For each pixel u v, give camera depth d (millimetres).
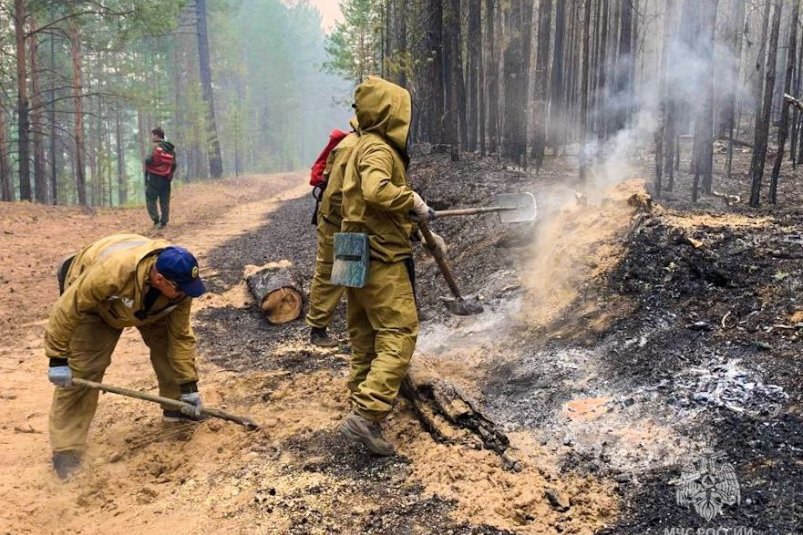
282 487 3199
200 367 5227
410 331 3391
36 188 22625
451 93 11492
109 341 3688
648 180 8234
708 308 4098
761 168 6293
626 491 2844
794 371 3330
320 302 4852
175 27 19828
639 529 2584
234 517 2975
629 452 3129
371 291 3361
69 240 11516
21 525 3014
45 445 3908
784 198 6875
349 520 2871
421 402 3688
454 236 7418
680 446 3066
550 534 2645
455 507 2875
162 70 35406
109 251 3438
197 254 10406
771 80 6176
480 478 3064
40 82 25844
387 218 3350
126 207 18719
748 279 4176
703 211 5812
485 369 4336
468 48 12266
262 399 4418
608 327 4277
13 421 4281
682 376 3578
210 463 3547
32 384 4938
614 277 4648
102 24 22359
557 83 11055
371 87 3414
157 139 13180
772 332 3688
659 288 4387
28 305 7234
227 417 3902
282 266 6590
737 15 9180
